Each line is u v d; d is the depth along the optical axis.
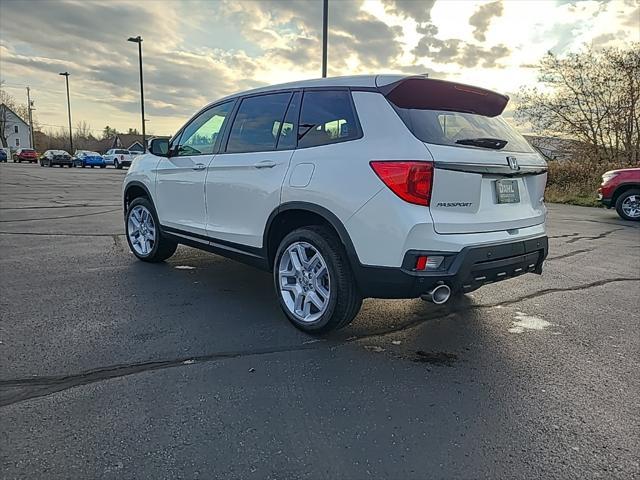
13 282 4.69
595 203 14.51
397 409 2.56
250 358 3.14
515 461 2.15
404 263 2.95
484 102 3.66
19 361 2.99
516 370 3.07
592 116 18.38
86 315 3.83
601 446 2.27
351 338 3.53
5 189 16.12
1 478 1.95
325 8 11.91
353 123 3.27
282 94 3.89
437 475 2.04
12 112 76.56
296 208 3.49
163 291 4.54
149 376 2.85
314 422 2.42
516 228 3.41
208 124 4.61
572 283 5.24
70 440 2.21
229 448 2.19
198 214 4.59
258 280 4.99
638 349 3.44
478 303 4.46
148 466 2.05
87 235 7.37
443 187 2.94
